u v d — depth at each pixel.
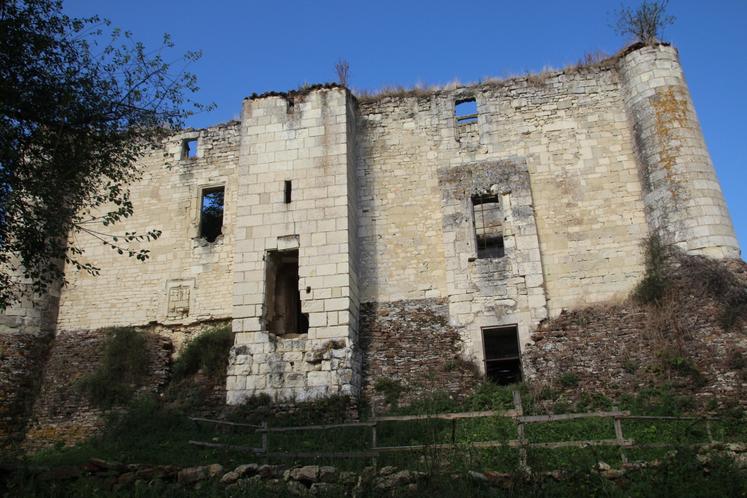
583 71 18.89
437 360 16.17
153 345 18.20
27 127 11.70
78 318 19.44
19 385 17.64
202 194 20.23
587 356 15.23
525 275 16.78
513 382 17.47
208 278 19.11
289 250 16.97
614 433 11.86
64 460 12.52
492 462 10.12
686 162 16.47
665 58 17.75
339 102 18.14
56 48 11.91
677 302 15.20
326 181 17.36
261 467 10.31
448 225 17.72
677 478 9.12
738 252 15.62
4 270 18.52
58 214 12.24
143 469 10.60
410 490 9.38
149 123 13.13
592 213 17.38
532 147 18.31
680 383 13.88
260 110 18.41
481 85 19.31
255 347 16.02
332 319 16.03
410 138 19.14
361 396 15.63
